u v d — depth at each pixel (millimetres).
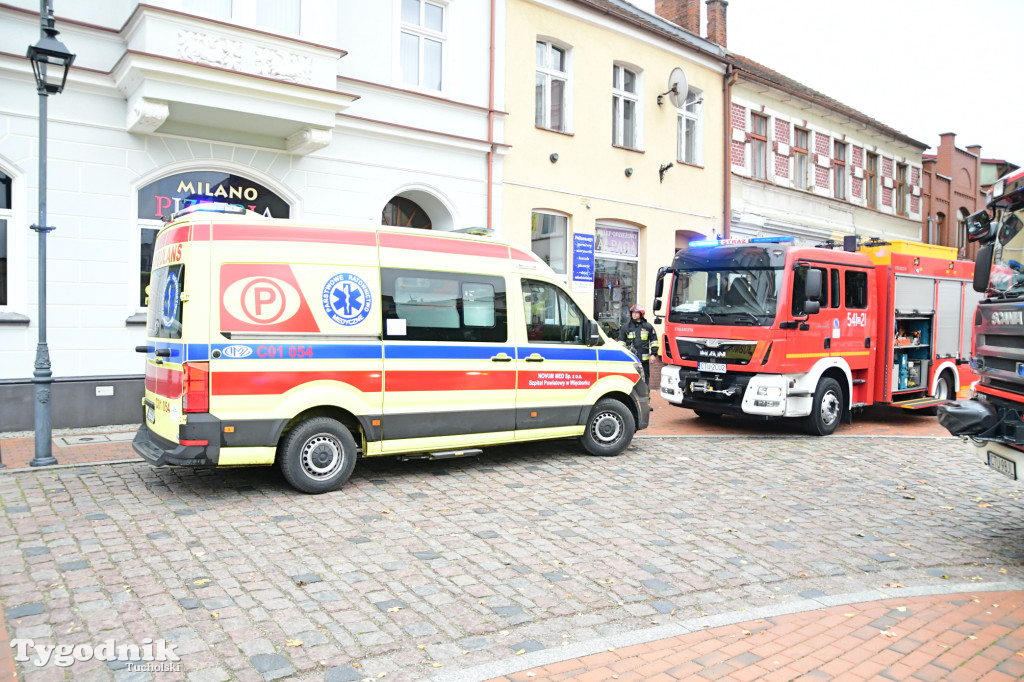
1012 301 5793
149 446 6777
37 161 9141
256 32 9703
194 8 9641
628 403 9320
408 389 7336
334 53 10469
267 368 6559
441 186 12812
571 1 14625
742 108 19234
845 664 3895
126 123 9695
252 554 5242
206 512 6180
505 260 8180
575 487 7473
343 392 6953
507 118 13742
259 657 3781
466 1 13047
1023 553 5949
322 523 6012
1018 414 5633
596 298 15914
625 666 3828
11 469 7355
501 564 5254
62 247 9344
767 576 5230
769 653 4016
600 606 4609
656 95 16766
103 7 9539
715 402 11023
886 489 7883
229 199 10664
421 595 4660
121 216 9750
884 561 5652
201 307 6320
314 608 4395
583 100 15148
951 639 4238
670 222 17125
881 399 12055
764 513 6785
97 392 9648
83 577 4711
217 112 9688
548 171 14500
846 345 11383
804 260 10617
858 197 24109
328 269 6918
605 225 16016
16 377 9148
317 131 10430
